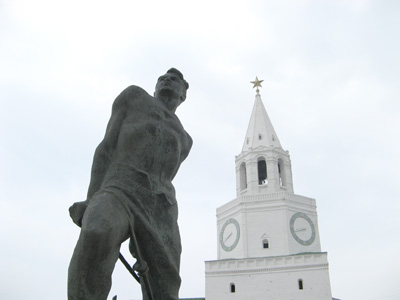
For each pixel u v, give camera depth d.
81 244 3.20
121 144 3.88
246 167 73.75
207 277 66.50
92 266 3.18
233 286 65.25
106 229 3.25
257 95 81.81
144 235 3.67
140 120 3.96
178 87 4.45
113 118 4.00
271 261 65.00
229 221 71.62
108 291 3.28
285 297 62.53
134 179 3.74
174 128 4.15
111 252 3.30
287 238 66.12
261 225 67.81
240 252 67.31
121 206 3.53
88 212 3.35
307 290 62.28
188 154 4.52
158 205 3.83
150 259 3.72
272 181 70.94
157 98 4.37
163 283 3.75
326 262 63.22
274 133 76.25
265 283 64.00
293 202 69.19
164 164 4.00
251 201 69.56
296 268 63.84
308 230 68.19
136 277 3.94
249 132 76.94
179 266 3.95
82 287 3.15
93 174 3.87
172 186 4.08
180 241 4.01
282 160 73.88
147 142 3.89
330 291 61.47
